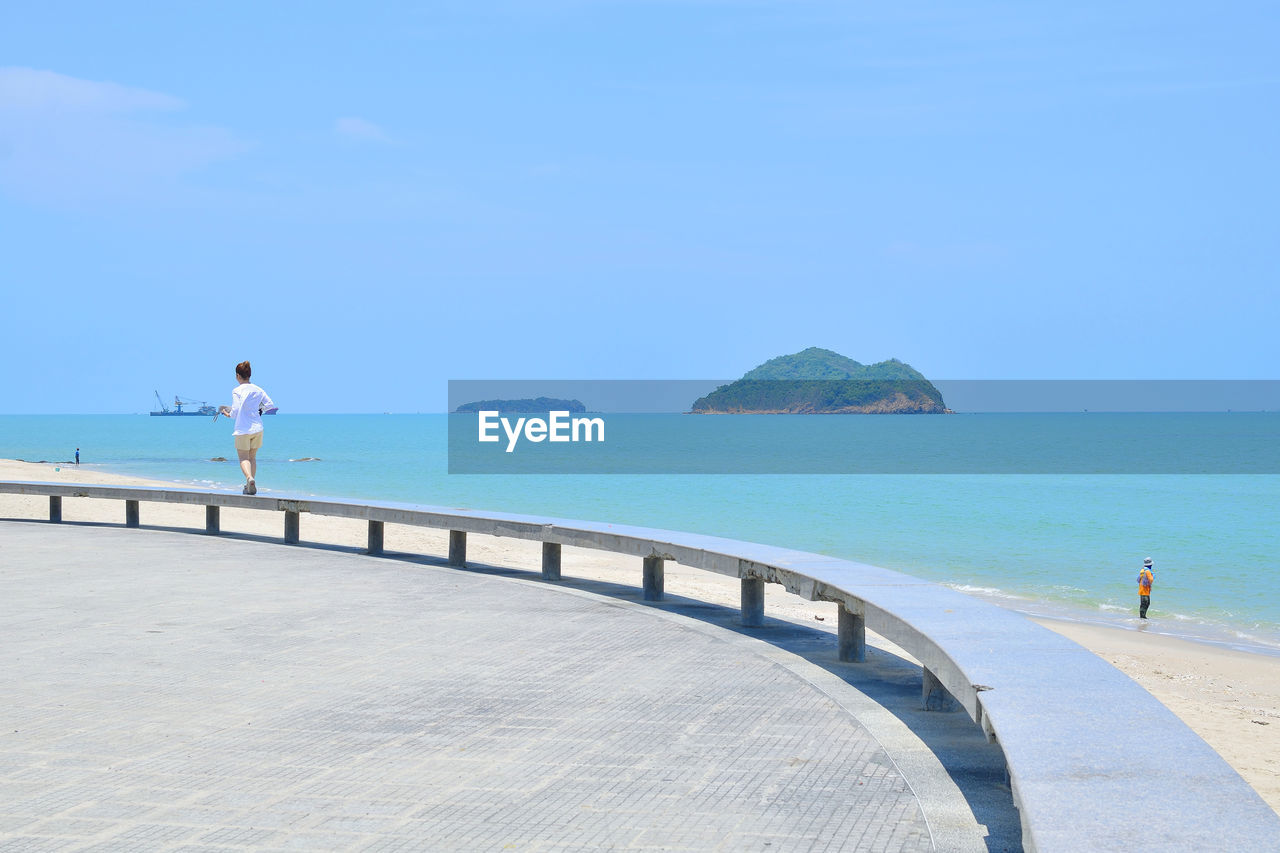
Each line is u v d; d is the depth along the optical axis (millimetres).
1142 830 2621
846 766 4438
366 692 5652
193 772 4254
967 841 3572
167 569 10578
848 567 7453
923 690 5652
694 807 3902
